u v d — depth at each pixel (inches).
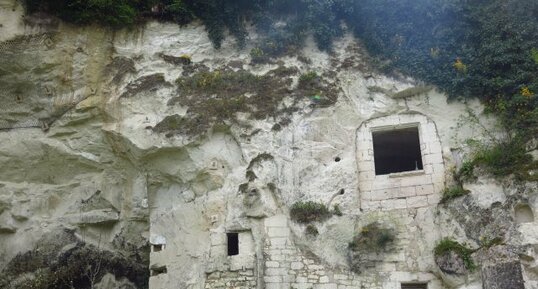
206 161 550.0
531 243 447.8
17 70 574.9
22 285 580.4
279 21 611.8
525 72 531.5
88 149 588.1
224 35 609.0
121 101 578.9
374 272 499.8
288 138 545.0
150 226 574.6
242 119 552.4
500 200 476.1
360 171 540.1
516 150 495.2
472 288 458.6
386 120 557.0
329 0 600.1
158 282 537.0
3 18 572.4
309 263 502.3
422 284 499.5
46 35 575.2
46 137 586.2
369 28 589.6
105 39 594.2
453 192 499.5
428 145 539.5
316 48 595.8
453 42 569.9
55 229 594.9
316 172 533.6
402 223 513.0
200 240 534.3
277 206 525.0
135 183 589.3
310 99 560.7
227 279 507.2
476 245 472.1
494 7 579.5
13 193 593.3
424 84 559.8
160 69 593.0
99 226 605.0
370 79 570.6
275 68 584.4
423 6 584.1
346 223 514.0
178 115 560.7
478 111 541.6
